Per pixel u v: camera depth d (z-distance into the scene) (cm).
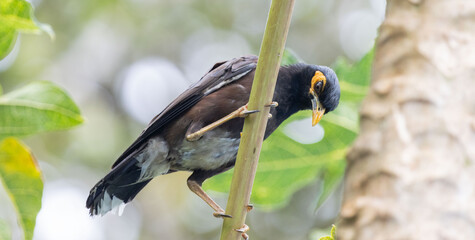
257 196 906
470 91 315
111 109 2017
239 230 612
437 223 286
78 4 1997
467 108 312
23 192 701
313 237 796
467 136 305
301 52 2061
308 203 1878
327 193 880
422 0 342
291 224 1872
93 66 2027
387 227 292
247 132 611
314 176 890
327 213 1859
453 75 318
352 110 870
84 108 1961
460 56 323
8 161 687
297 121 1066
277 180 895
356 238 300
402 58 331
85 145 1880
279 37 600
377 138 316
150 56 2088
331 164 880
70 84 1978
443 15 334
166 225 1950
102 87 2033
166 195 1973
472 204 290
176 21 2103
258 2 2138
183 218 1962
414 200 293
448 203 290
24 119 691
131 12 2066
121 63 2067
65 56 1988
